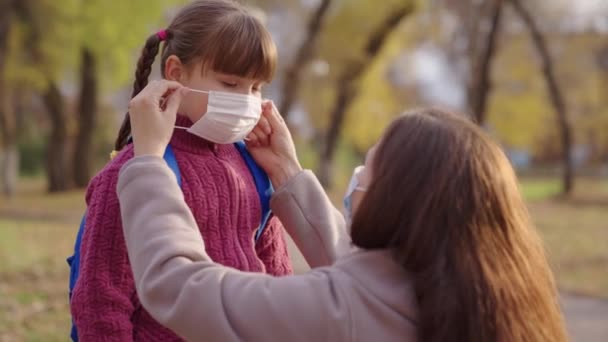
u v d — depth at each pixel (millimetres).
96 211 1904
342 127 27234
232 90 2072
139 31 21281
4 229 13719
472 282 1530
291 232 2219
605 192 29328
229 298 1587
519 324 1572
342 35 25156
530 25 25250
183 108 2055
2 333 5812
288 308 1562
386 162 1640
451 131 1651
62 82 25938
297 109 28938
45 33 21719
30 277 8461
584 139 37500
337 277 1612
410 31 27266
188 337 1605
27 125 38719
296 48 23656
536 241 1690
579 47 30438
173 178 1796
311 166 31438
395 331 1564
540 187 35906
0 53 20938
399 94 33531
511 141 32344
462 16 23656
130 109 1885
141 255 1675
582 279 9789
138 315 1924
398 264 1615
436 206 1580
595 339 6625
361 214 1638
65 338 5766
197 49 2041
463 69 28234
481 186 1606
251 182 2197
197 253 1682
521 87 31125
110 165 1972
